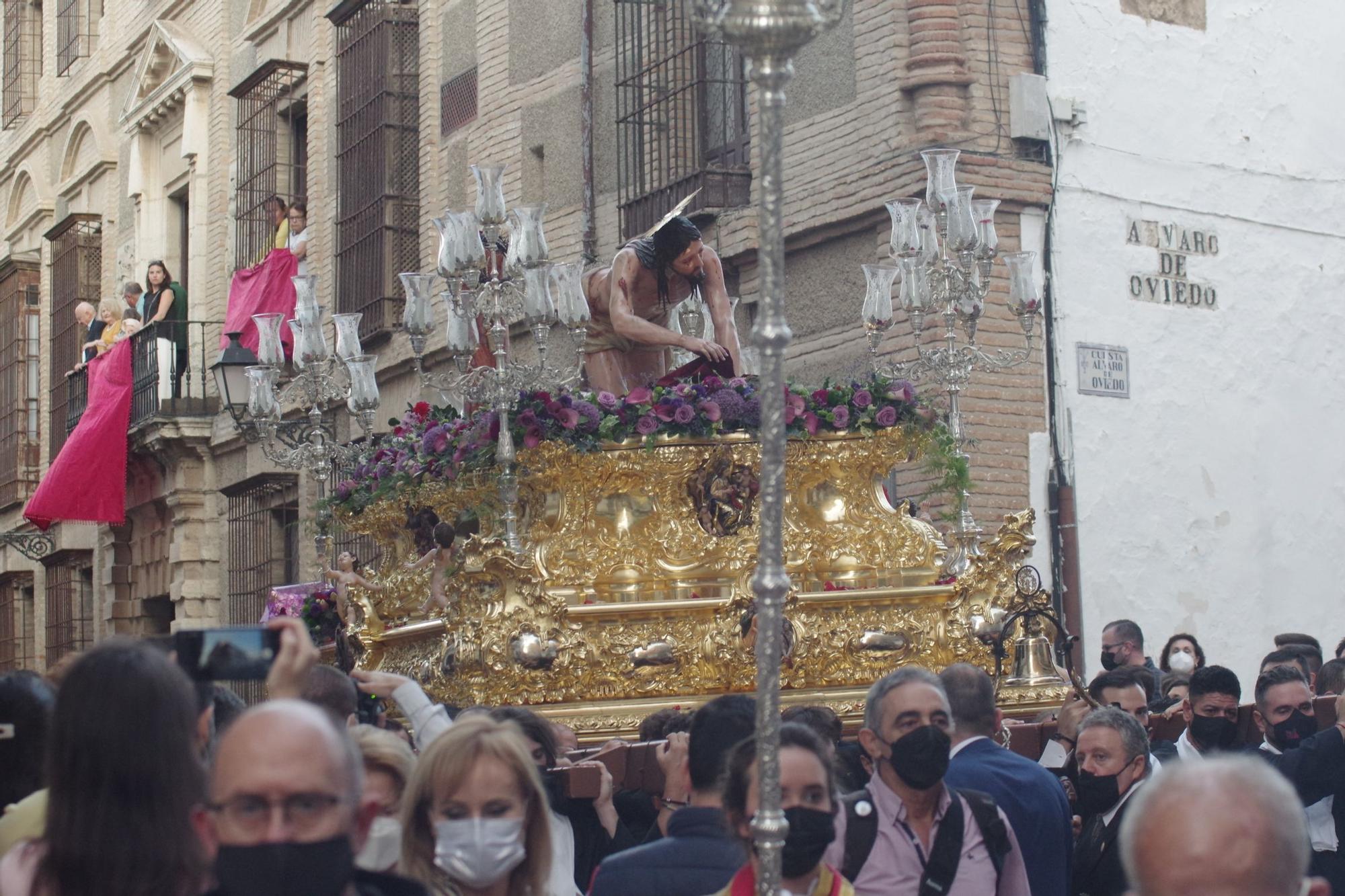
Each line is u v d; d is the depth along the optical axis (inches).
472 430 483.5
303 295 581.3
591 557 473.4
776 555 216.8
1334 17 897.5
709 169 857.5
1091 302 792.3
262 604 1307.8
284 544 1312.7
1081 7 802.2
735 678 458.6
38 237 1835.6
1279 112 872.3
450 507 508.7
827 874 252.1
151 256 1546.5
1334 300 882.1
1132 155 813.2
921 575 493.7
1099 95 804.6
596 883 267.4
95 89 1690.5
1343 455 872.9
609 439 474.0
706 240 873.5
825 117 812.6
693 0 217.0
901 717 287.6
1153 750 417.7
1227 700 417.7
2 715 252.7
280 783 179.9
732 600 458.9
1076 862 351.9
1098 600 775.1
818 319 820.6
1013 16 780.0
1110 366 794.2
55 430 1695.4
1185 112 836.0
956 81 761.0
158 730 187.3
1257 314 850.8
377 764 269.7
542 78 1043.3
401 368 1161.4
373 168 1183.6
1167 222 823.1
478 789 237.6
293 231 1233.4
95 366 1416.1
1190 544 810.8
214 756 190.1
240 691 1112.2
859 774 390.3
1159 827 157.5
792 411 478.6
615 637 453.7
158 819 185.5
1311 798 371.6
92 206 1700.3
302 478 1251.2
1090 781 348.2
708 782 273.7
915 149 761.0
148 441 1402.6
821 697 459.8
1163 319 816.3
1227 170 848.9
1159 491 803.4
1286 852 154.6
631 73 959.6
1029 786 321.1
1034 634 474.6
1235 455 833.5
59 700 188.4
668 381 492.7
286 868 178.5
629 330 502.3
